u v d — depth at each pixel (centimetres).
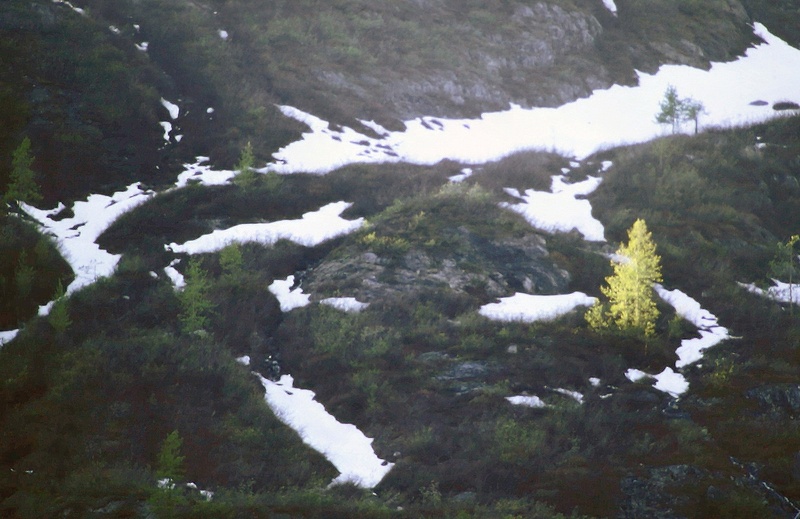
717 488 1639
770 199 3372
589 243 2827
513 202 3117
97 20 3706
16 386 1766
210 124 3344
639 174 3375
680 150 3606
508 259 2584
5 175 2652
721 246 2903
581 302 2420
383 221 2747
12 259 2269
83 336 2042
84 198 2772
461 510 1485
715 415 1917
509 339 2180
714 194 3253
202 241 2612
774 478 1697
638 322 2231
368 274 2438
